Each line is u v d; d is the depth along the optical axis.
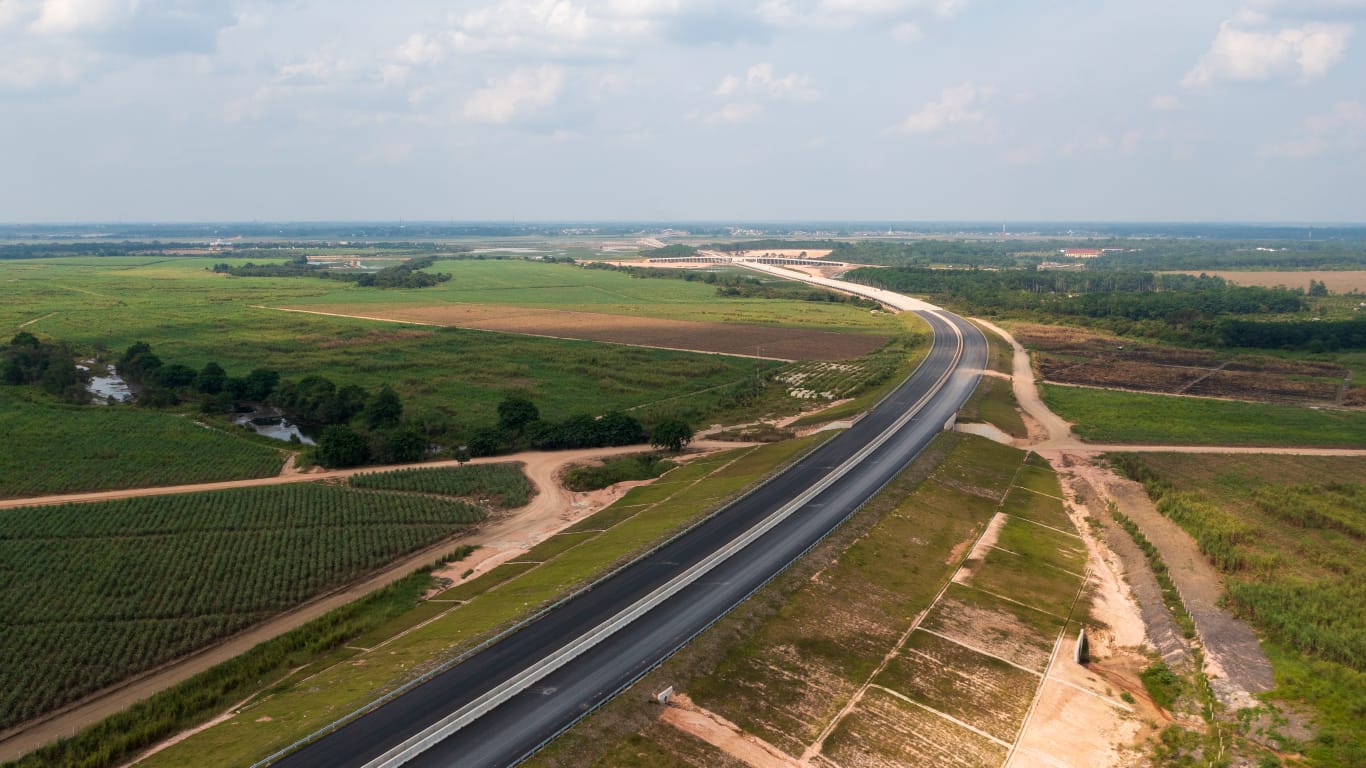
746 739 55.34
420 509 104.00
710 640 65.31
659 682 59.47
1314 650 70.69
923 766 55.34
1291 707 62.97
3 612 75.50
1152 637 76.56
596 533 95.44
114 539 91.88
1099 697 65.75
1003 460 125.00
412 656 64.44
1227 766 56.00
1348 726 59.66
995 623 75.88
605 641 65.38
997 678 66.94
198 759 51.88
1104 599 84.38
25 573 82.75
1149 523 103.25
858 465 114.88
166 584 82.31
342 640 73.25
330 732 53.12
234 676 66.75
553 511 107.62
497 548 95.19
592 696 57.62
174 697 63.62
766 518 92.25
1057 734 60.56
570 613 70.19
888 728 58.66
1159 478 117.94
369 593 82.94
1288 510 103.12
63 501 103.50
